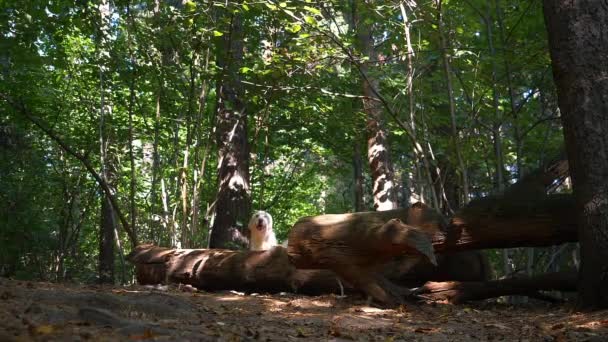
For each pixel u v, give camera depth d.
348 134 15.41
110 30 12.34
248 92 12.08
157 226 15.92
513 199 6.54
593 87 5.96
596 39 6.00
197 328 4.30
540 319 5.85
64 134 16.25
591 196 5.86
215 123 13.32
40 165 15.83
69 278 18.27
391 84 13.27
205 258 8.61
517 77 12.43
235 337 3.96
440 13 10.27
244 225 13.81
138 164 18.80
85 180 17.06
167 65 12.37
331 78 13.80
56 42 13.02
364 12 11.02
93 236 21.55
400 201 22.52
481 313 6.54
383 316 6.09
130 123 12.33
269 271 8.12
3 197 15.02
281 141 16.89
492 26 11.82
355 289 7.56
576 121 6.01
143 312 4.91
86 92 14.88
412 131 10.91
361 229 6.63
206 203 15.26
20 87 13.70
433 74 12.02
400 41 12.23
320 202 26.88
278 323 5.26
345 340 4.44
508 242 6.59
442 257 7.58
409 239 6.23
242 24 12.76
